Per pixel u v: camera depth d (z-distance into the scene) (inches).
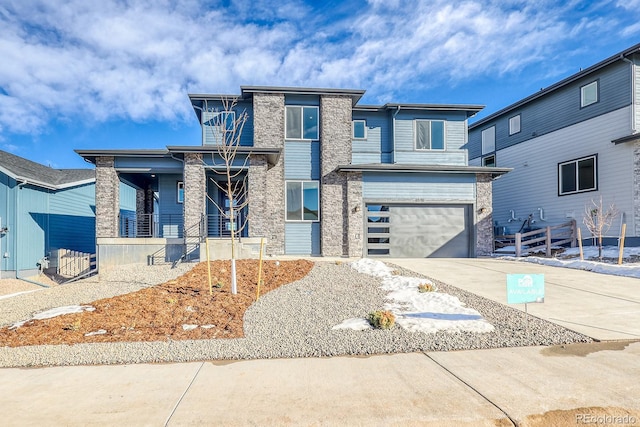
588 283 357.7
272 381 155.4
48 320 242.2
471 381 152.8
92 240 781.3
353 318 242.4
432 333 214.2
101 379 158.9
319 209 625.3
